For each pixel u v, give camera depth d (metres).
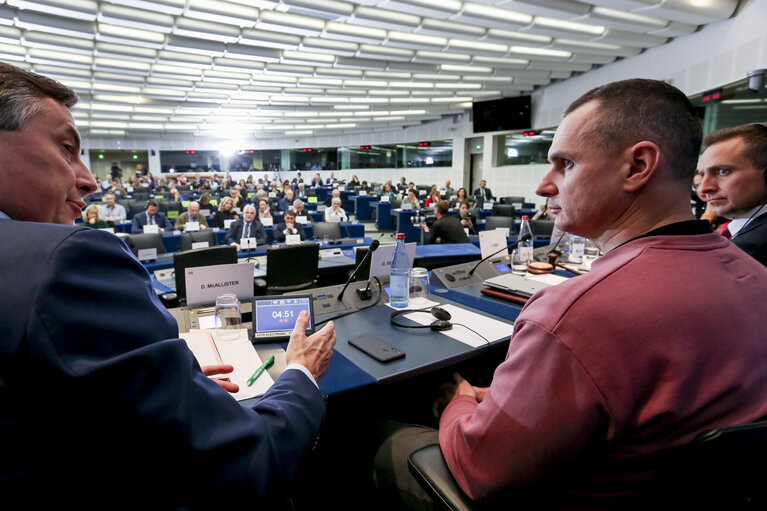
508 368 0.68
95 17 4.91
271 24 5.29
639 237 0.68
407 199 9.12
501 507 0.69
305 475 1.51
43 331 0.47
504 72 8.16
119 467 0.54
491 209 8.77
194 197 11.22
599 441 0.61
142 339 0.53
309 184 16.97
